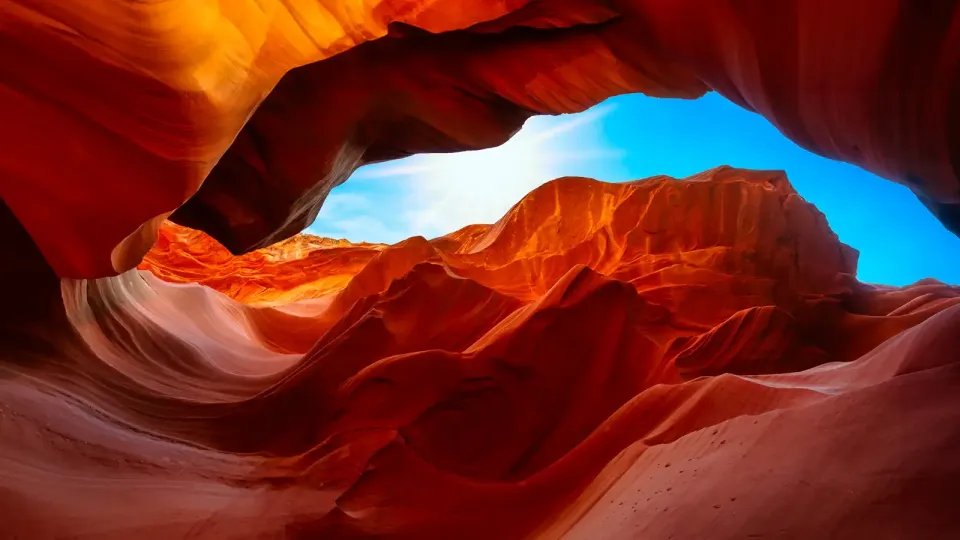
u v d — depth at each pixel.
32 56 3.79
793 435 3.14
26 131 4.26
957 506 2.06
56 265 5.44
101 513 4.43
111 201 4.69
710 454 3.60
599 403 7.13
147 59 3.72
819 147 3.98
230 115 4.44
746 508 2.62
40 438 4.88
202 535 4.63
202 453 6.19
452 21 4.79
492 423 6.78
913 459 2.39
